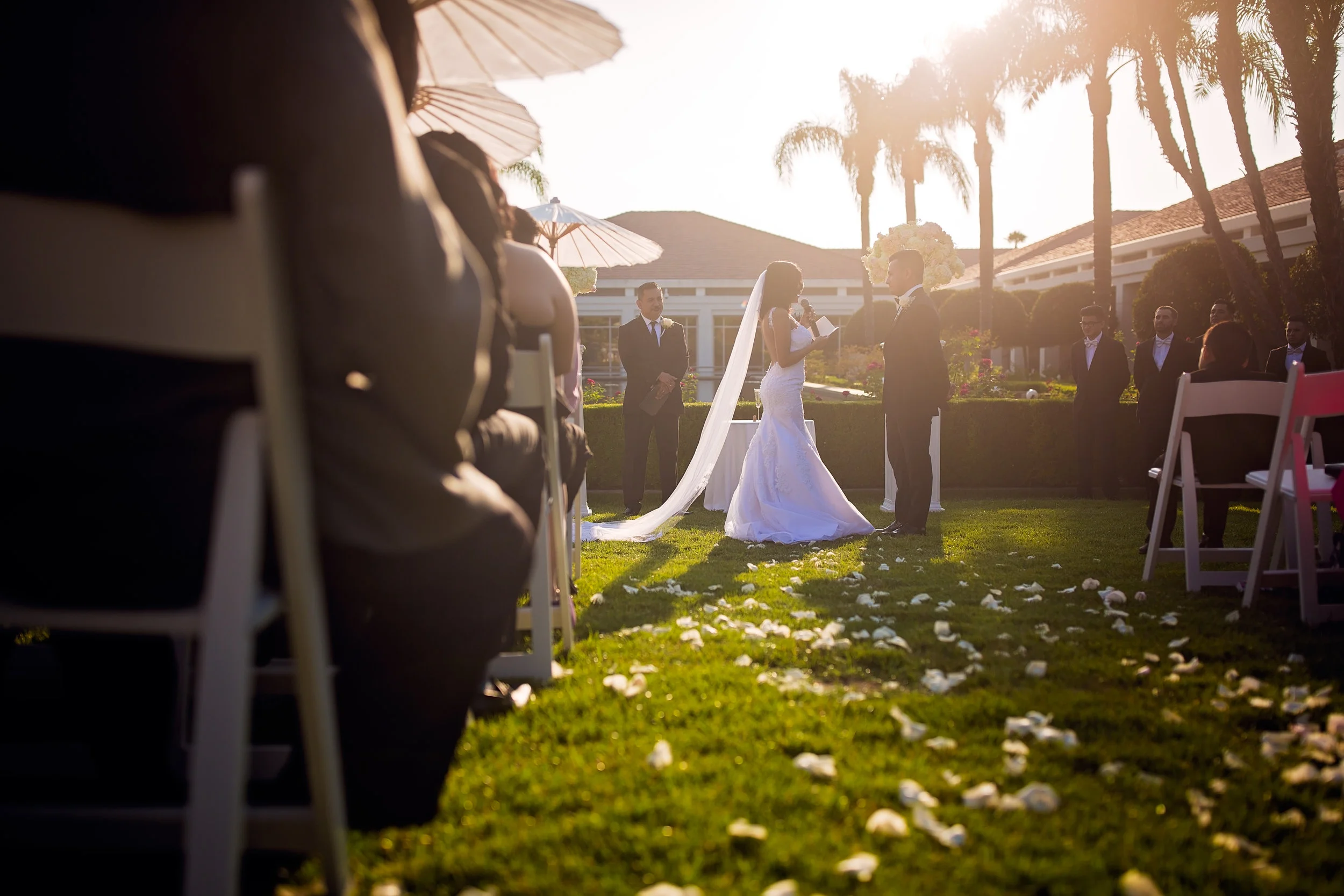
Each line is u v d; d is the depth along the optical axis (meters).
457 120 3.26
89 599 1.24
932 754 2.22
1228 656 3.23
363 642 1.37
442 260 1.19
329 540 1.25
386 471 1.23
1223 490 5.64
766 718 2.45
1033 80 20.69
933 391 6.86
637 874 1.59
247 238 1.06
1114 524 7.68
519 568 1.45
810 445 6.96
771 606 4.13
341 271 1.10
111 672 1.55
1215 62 16.55
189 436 1.17
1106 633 3.55
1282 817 1.88
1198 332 17.78
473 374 1.26
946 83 25.66
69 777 1.74
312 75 1.06
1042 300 27.36
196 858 1.15
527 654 2.95
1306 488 3.65
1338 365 11.01
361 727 1.41
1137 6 15.18
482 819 1.81
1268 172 25.66
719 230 38.84
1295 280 15.13
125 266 1.11
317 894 1.52
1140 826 1.82
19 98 1.06
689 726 2.41
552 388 2.73
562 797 1.92
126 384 1.16
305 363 1.20
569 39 2.54
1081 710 2.51
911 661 3.10
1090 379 10.27
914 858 1.66
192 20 1.05
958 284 39.03
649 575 5.11
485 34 2.56
